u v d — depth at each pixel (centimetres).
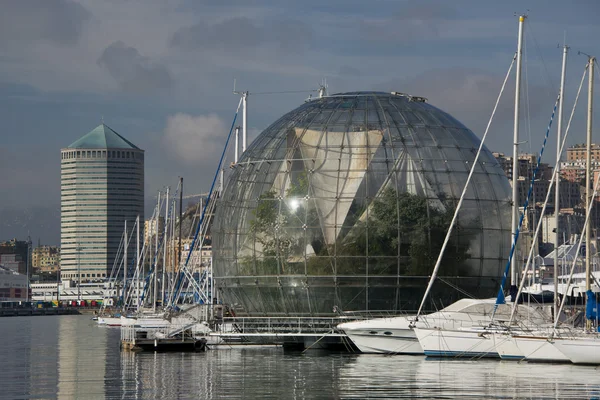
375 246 7769
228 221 8450
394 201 7812
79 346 9669
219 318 8594
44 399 4834
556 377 5534
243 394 4888
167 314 11419
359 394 4828
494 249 8156
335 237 7812
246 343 8188
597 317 6769
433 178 7944
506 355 6600
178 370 6206
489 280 8112
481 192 8138
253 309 8219
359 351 7625
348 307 7862
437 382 5312
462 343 6744
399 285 7781
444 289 7894
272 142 8381
